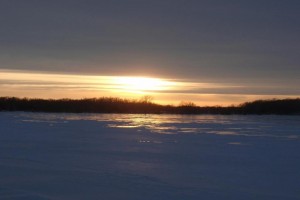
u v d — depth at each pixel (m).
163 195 11.36
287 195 11.55
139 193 11.54
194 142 23.03
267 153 18.88
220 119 48.81
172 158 17.27
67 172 14.20
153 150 19.66
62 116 48.84
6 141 22.55
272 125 37.97
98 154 18.25
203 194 11.50
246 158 17.38
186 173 14.20
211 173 14.24
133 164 15.80
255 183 12.85
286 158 17.44
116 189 11.94
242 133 29.02
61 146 20.80
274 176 13.86
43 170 14.52
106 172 14.20
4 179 13.12
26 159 16.78
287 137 26.31
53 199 10.99
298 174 14.20
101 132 28.42
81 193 11.56
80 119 43.09
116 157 17.45
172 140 23.98
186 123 39.62
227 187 12.30
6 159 16.75
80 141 23.00
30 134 26.27
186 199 11.01
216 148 20.53
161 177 13.51
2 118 42.16
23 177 13.41
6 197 11.12
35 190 11.84
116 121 41.03
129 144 21.88
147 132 28.92
